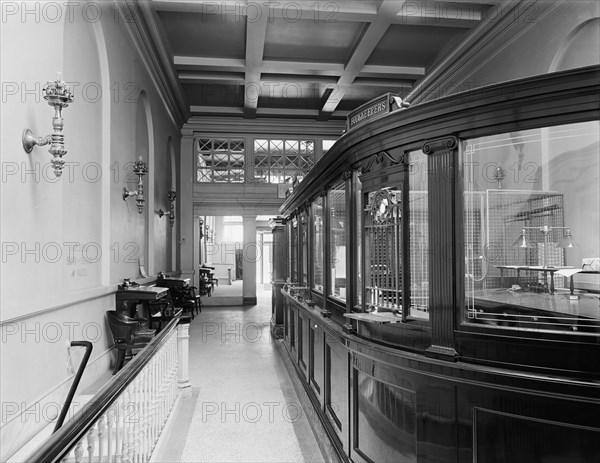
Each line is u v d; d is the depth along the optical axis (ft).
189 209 42.52
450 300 7.59
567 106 6.65
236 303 45.16
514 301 10.25
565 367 6.55
